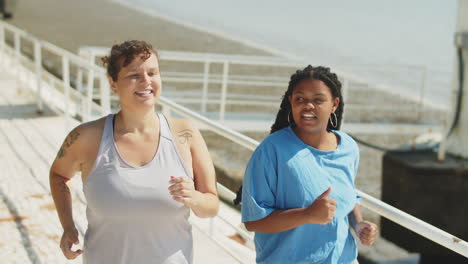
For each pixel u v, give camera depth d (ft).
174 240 7.79
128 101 7.58
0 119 26.30
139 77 7.52
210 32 109.19
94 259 7.75
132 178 7.54
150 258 7.66
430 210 29.14
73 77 53.72
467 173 28.86
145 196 7.49
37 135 23.95
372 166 37.78
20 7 125.90
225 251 13.09
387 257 28.96
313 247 7.79
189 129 8.04
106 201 7.50
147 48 7.61
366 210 32.63
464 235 29.14
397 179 30.14
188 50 86.69
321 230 7.77
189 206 7.38
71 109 28.63
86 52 29.35
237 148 34.78
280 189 7.61
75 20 114.73
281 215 7.42
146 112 7.66
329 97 7.73
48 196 17.25
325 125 7.91
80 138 7.76
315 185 7.57
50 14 119.65
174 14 132.98
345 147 7.94
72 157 7.94
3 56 39.91
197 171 8.04
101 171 7.60
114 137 7.73
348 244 8.22
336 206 7.61
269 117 35.73
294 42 113.19
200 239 14.62
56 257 13.48
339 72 43.98
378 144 38.17
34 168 19.69
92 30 102.53
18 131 24.43
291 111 8.16
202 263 13.20
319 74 7.73
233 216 17.25
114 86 7.75
